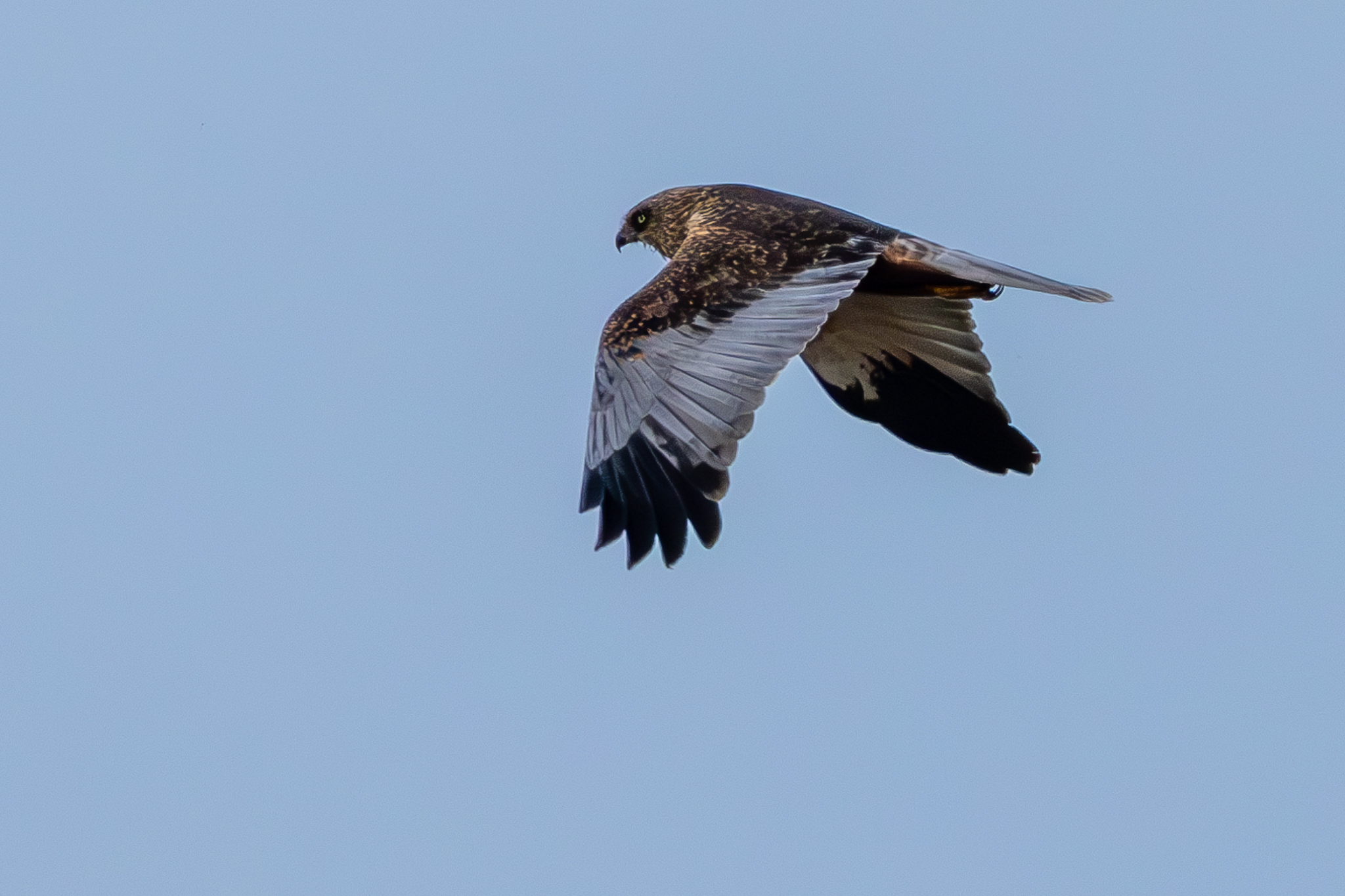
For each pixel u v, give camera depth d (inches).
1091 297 464.8
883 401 528.1
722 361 445.4
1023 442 518.3
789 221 486.6
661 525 425.7
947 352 515.8
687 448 432.5
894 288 505.0
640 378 444.1
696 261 468.8
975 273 474.9
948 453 525.0
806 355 529.3
